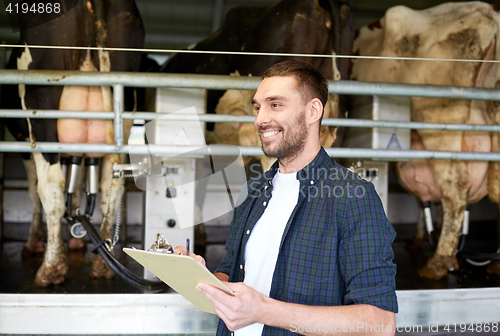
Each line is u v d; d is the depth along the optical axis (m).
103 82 1.60
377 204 0.75
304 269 0.76
